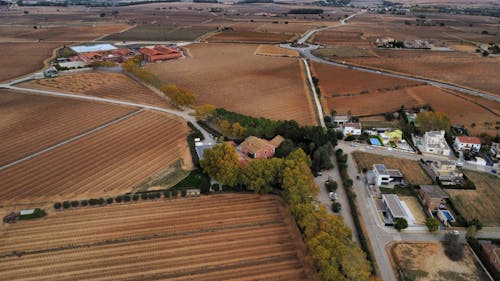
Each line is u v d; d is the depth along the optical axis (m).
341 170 109.81
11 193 97.88
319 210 81.88
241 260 75.75
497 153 119.00
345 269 66.94
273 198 95.75
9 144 122.69
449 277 72.69
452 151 124.56
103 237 81.88
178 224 86.31
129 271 72.94
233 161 99.56
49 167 110.00
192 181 104.38
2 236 82.00
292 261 75.44
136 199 95.31
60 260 75.56
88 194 97.69
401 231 85.31
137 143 125.38
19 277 71.56
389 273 73.38
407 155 121.62
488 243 80.56
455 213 91.94
